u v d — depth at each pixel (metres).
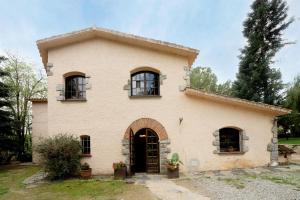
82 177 9.46
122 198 6.56
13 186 8.44
